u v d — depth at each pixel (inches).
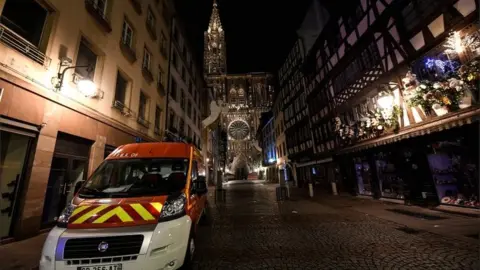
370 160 455.5
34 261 155.0
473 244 175.9
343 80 540.7
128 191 147.9
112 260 107.4
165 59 640.4
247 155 2810.0
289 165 1053.8
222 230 259.3
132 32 457.1
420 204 337.7
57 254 105.9
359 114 480.1
